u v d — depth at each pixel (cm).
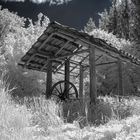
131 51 2934
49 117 436
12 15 5062
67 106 679
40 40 1123
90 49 1066
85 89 2262
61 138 340
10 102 421
